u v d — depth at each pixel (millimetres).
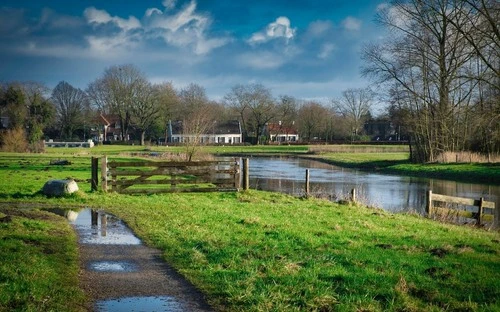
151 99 108250
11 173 32062
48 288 8117
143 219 15609
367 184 38625
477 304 7551
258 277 8883
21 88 89125
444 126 53656
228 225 14375
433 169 49156
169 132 134125
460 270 9578
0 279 8203
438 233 14508
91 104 112438
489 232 16859
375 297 7836
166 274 9438
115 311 7441
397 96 57469
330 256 10445
